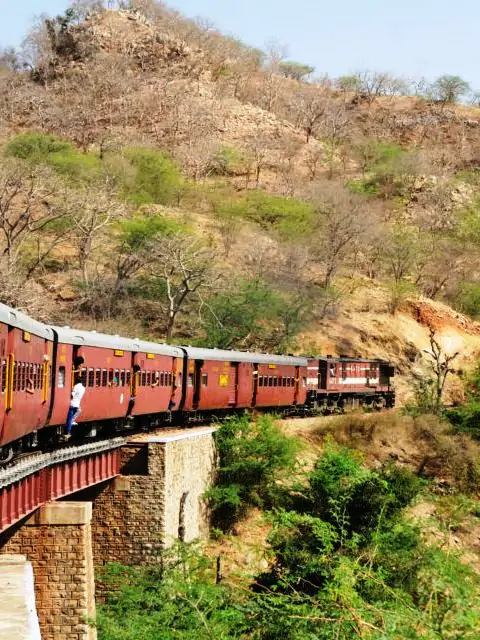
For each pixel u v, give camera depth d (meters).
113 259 95.12
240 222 114.75
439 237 129.38
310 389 75.12
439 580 25.84
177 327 89.50
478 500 69.19
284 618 27.17
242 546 51.16
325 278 108.44
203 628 28.95
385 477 50.62
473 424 77.75
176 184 125.69
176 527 46.75
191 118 169.38
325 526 37.53
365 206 124.56
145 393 49.38
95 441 43.12
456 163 183.50
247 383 63.88
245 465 55.06
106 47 197.38
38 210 96.31
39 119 163.12
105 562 43.91
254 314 89.75
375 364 87.81
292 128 181.75
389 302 104.94
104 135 154.00
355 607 25.44
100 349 43.22
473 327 108.75
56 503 34.97
